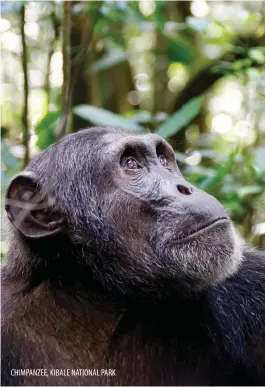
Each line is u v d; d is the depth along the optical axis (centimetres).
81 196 466
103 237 457
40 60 928
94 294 460
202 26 779
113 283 454
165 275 446
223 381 471
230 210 721
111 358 457
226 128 1321
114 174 464
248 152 794
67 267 462
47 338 456
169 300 456
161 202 451
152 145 477
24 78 704
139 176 466
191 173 755
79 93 927
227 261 435
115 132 494
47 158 492
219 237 437
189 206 443
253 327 479
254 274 496
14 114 944
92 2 740
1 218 526
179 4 1165
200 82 1084
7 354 444
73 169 474
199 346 467
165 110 1140
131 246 453
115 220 457
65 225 465
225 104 1338
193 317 467
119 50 920
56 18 770
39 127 695
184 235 439
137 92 1226
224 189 714
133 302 458
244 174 756
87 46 745
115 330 459
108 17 769
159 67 1207
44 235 461
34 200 477
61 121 661
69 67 668
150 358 460
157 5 832
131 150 472
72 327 459
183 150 1041
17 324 455
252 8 994
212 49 1223
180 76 1352
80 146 481
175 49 970
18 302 466
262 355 478
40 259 464
